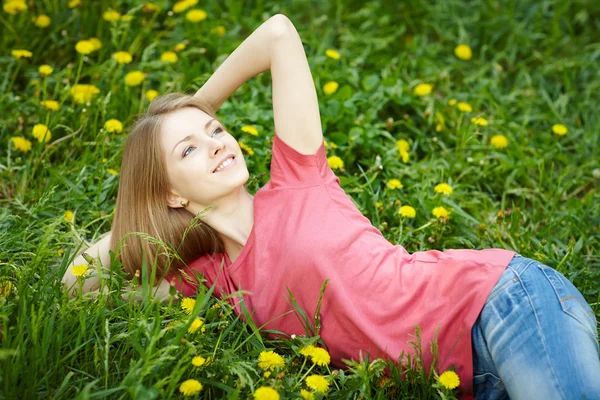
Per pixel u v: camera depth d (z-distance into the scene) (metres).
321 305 2.09
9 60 3.46
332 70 3.72
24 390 1.86
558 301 1.92
